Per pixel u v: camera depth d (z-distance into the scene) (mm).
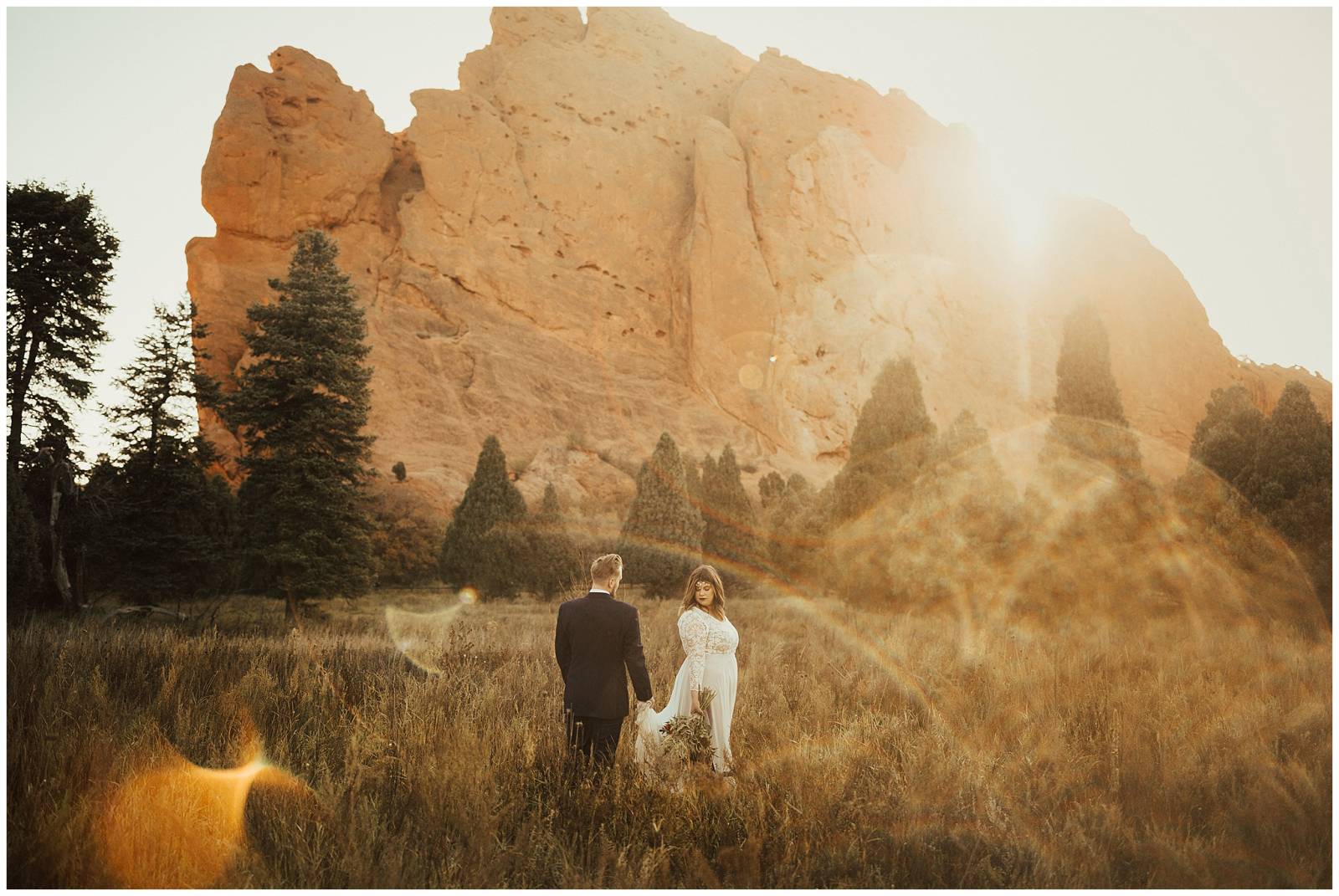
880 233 99438
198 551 24078
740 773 4469
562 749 4598
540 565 33375
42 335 19891
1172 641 10680
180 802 3559
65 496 20750
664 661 8141
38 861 3111
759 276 95125
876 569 16609
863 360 90250
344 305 22875
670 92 111688
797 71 108625
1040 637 10891
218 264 82188
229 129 85125
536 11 119000
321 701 5531
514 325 92062
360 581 21953
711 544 31453
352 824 3352
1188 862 3498
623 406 88562
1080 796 4320
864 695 6605
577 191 101188
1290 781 4305
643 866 3279
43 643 6785
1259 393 96750
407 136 104812
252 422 22109
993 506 16281
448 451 78000
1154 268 99312
